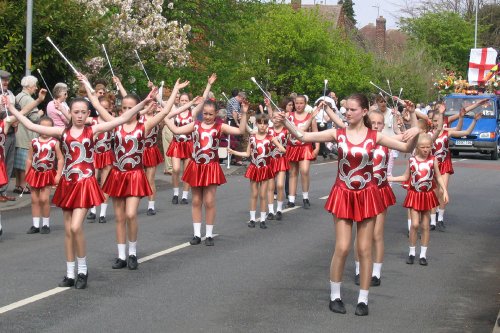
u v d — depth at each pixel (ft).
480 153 111.86
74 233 27.50
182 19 100.53
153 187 44.88
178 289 27.99
